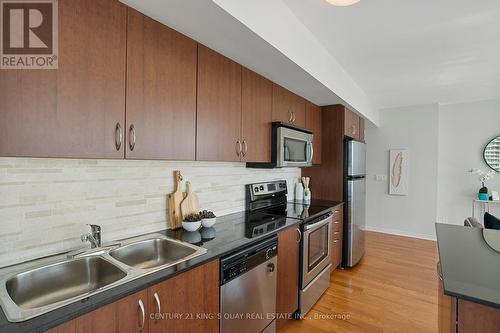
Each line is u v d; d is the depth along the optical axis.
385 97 4.16
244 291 1.57
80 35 1.07
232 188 2.41
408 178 4.77
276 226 2.00
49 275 1.18
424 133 4.64
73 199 1.37
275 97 2.39
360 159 3.56
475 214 4.43
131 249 1.50
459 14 1.85
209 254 1.38
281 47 1.74
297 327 2.15
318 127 3.35
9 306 0.88
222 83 1.79
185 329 1.23
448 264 1.30
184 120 1.52
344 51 2.48
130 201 1.62
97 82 1.13
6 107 0.90
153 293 1.10
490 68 2.89
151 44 1.34
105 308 0.94
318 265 2.53
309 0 1.71
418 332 2.08
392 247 4.17
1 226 1.14
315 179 3.49
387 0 1.69
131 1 1.20
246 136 2.03
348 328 2.14
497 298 0.96
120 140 1.21
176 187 1.88
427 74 3.07
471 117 4.45
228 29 1.45
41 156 0.97
